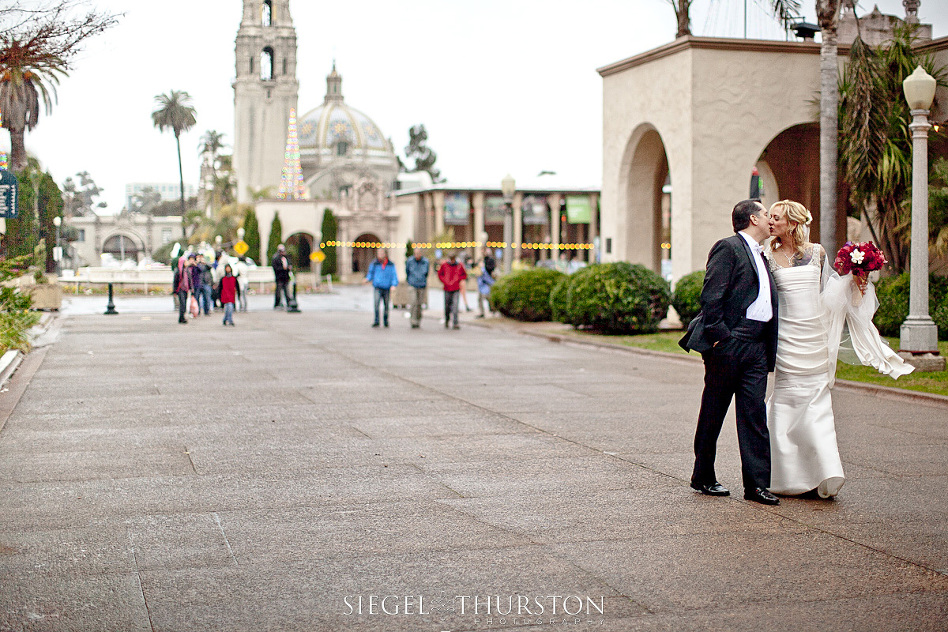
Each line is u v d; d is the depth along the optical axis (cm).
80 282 5097
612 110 2392
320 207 9031
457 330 2295
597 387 1239
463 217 8744
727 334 643
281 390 1195
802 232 668
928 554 538
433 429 929
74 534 567
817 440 656
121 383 1256
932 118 1952
